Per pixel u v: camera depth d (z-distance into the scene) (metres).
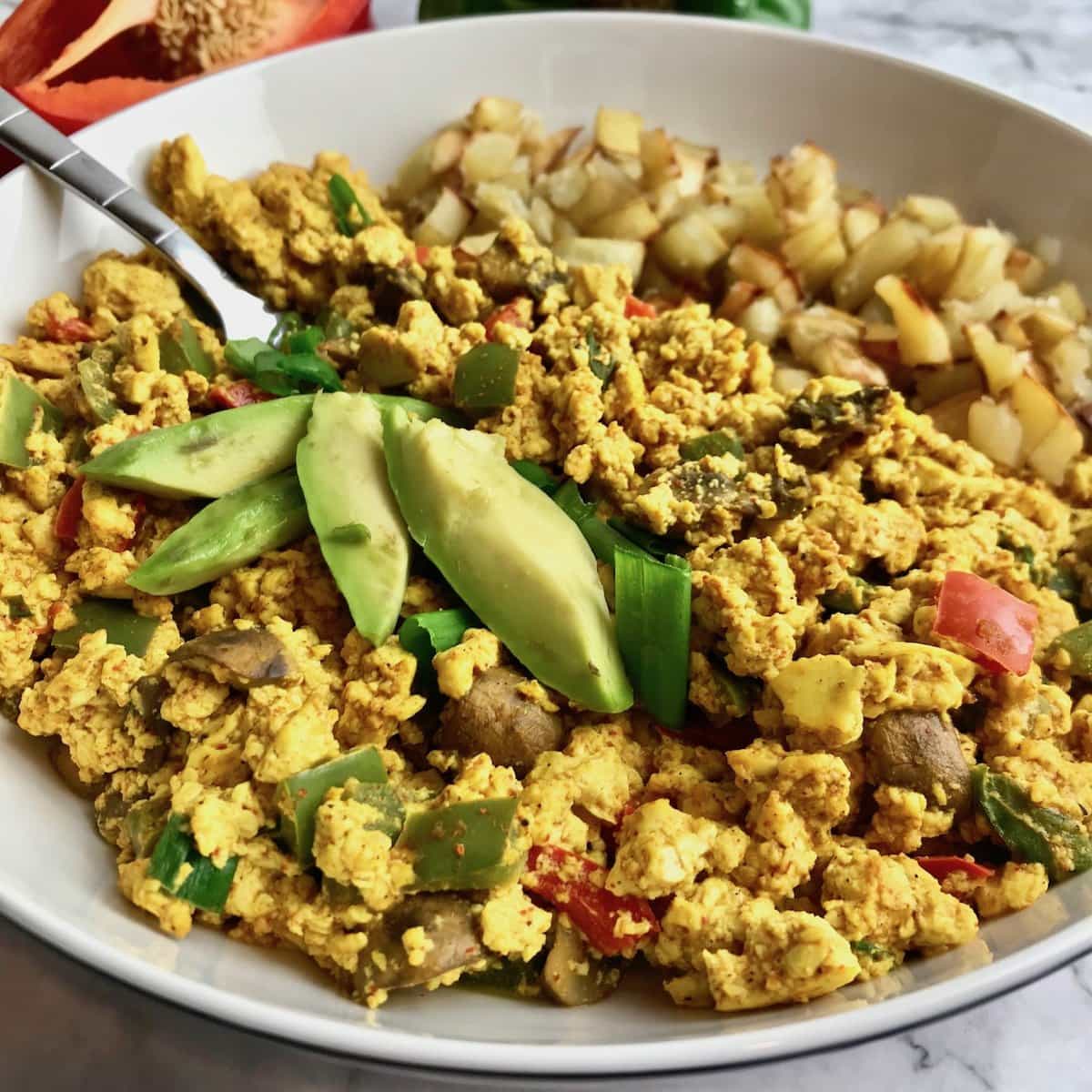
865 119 0.37
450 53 0.36
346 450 0.28
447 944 0.24
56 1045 0.26
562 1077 0.21
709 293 0.37
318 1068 0.26
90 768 0.26
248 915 0.25
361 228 0.35
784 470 0.30
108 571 0.27
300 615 0.28
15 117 0.32
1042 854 0.25
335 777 0.25
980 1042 0.27
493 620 0.27
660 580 0.27
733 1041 0.22
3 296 0.31
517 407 0.30
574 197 0.36
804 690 0.26
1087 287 0.35
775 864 0.25
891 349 0.35
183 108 0.34
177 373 0.31
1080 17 0.50
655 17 0.36
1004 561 0.30
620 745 0.27
